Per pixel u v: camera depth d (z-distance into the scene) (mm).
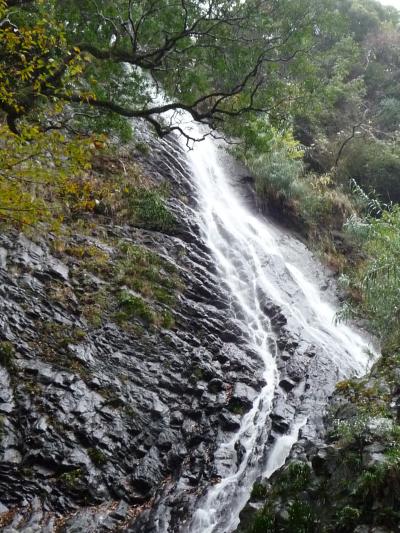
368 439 5918
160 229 12867
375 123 23484
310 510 5629
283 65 9805
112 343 9414
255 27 9203
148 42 9555
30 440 7594
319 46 22359
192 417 8852
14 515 6875
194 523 7176
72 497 7312
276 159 17656
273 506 5871
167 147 16297
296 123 21328
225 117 9938
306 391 9562
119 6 9195
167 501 7453
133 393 8820
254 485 6559
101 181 12812
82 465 7613
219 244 13969
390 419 6277
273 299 12523
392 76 25781
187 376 9516
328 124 21938
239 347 10633
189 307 10945
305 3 9070
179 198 14672
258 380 9805
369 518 5172
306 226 16828
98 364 8977
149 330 9961
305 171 19859
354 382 7793
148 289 10727
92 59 9141
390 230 10031
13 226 10148
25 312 9016
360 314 13398
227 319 11211
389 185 20125
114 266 10844
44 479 7344
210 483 7766
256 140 9930
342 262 15633
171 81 10000
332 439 6656
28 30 6996
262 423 8883
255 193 17125
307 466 6148
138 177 13898
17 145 6473
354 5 27906
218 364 10000
